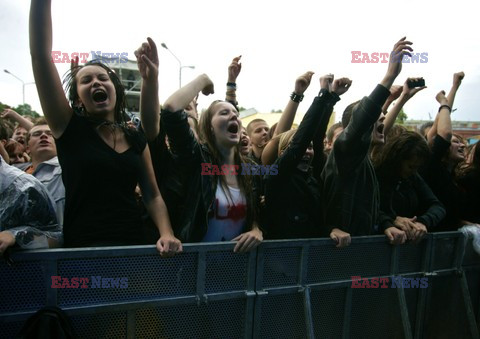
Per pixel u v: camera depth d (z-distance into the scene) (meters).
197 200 1.93
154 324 1.82
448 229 3.03
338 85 2.16
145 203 1.98
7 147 3.50
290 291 2.11
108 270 1.71
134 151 1.85
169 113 1.78
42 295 1.60
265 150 2.71
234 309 1.99
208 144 2.10
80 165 1.68
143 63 1.85
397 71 2.03
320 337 2.24
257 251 2.01
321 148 2.55
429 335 2.64
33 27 1.55
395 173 2.53
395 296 2.48
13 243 1.50
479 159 3.06
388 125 2.94
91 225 1.71
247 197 2.10
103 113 1.81
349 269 2.30
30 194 1.68
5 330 1.57
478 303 2.90
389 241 2.39
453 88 3.27
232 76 2.70
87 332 1.69
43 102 1.63
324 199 2.36
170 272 1.83
